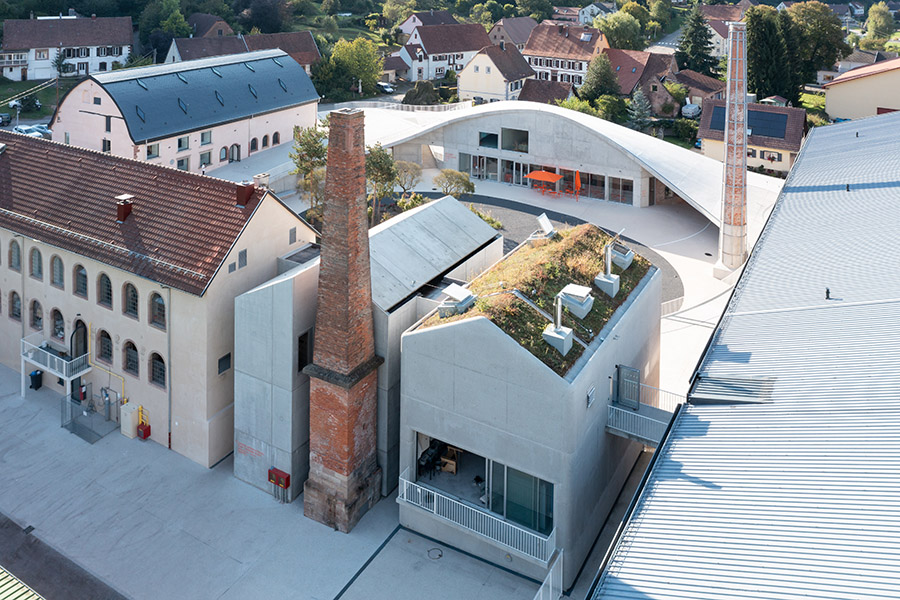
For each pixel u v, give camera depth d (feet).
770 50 403.13
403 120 319.27
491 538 110.32
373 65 462.60
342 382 115.85
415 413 116.37
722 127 335.67
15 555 115.03
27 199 153.58
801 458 82.02
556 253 130.11
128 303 138.31
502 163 290.56
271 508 126.72
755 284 128.98
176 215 137.80
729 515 76.13
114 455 137.28
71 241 142.10
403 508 122.42
